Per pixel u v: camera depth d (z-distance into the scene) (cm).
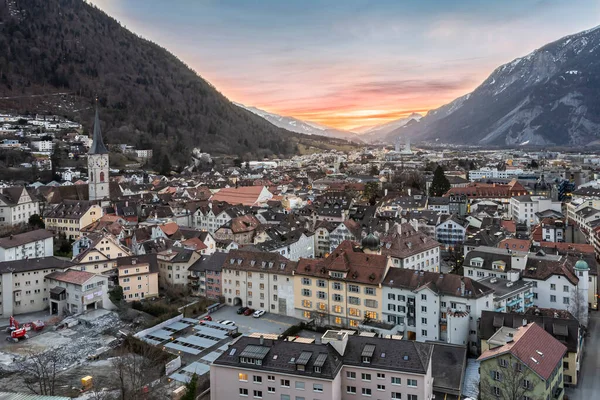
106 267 19138
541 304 16012
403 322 14950
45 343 14988
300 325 15838
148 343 14325
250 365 10475
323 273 16212
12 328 15625
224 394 10694
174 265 18975
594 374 12788
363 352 10438
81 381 12425
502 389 10425
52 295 17462
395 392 10088
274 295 17125
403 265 18388
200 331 15188
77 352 14388
